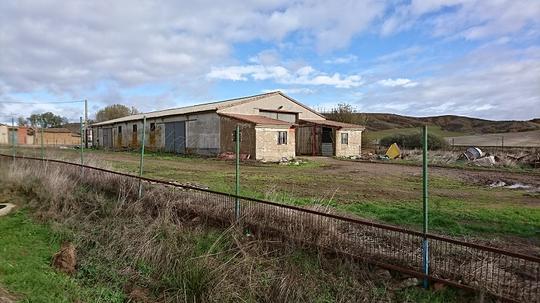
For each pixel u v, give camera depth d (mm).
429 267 4957
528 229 7258
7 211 9828
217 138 29516
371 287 4898
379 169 20906
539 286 4395
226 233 6523
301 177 16375
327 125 33281
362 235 5875
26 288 5238
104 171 10758
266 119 28969
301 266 5535
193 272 5414
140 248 6406
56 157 17422
